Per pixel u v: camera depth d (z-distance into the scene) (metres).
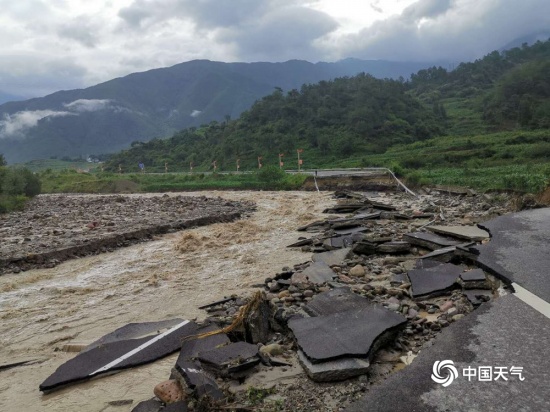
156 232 16.38
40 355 6.59
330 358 4.61
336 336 5.09
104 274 11.27
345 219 15.71
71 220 20.50
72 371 5.56
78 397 5.07
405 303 6.49
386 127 65.19
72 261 12.81
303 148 63.47
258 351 5.14
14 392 5.41
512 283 6.01
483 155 40.94
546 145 37.59
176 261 12.14
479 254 7.47
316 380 4.48
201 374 4.76
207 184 42.94
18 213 25.55
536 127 59.03
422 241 9.89
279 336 5.99
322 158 58.28
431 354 4.41
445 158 41.84
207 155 75.38
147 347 6.07
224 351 5.18
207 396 4.28
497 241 8.31
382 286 7.36
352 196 25.36
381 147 59.53
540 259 6.97
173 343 6.16
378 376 4.54
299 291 7.55
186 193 39.75
